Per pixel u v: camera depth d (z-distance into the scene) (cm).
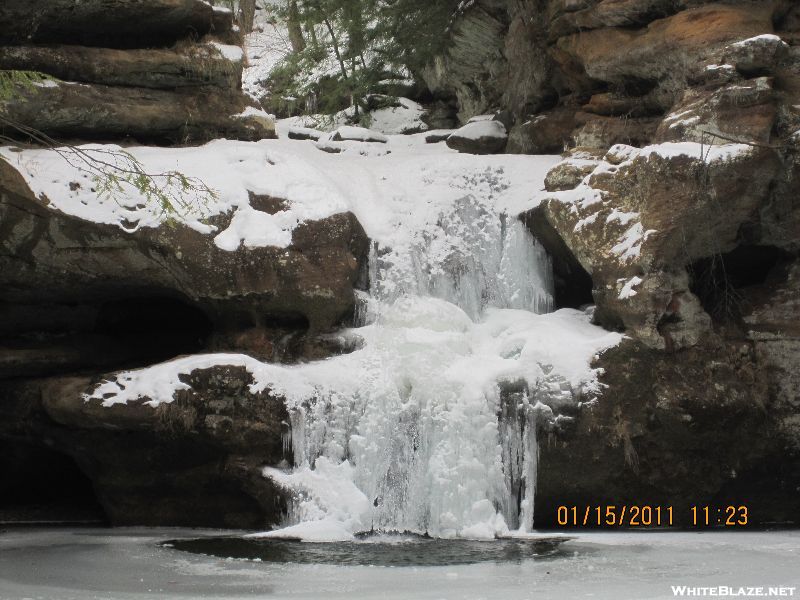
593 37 1367
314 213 1173
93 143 1180
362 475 1034
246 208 1155
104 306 1255
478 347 1147
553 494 1056
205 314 1273
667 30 1244
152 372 1048
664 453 1066
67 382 1077
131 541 958
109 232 1100
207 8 1354
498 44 1719
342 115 1939
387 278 1223
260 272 1132
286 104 2061
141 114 1288
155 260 1127
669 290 1080
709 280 1155
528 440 1041
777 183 1092
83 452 1084
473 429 1034
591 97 1431
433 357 1088
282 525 1013
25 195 1071
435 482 1016
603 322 1142
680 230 1073
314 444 1044
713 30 1189
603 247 1134
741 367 1098
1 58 1201
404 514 1024
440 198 1306
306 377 1070
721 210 1076
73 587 723
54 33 1264
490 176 1356
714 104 1113
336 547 913
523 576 755
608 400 1052
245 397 1038
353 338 1141
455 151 1591
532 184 1327
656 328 1075
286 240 1148
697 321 1087
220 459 1046
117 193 1114
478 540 965
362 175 1320
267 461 1038
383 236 1241
